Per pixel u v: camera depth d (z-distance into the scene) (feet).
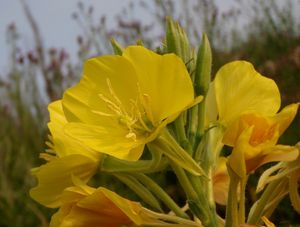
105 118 0.57
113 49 0.61
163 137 0.53
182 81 0.53
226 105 0.60
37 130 2.06
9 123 2.06
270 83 0.60
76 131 0.55
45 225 1.56
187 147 0.57
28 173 1.77
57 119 0.60
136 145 0.53
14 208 1.65
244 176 0.53
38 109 2.11
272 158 0.52
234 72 0.61
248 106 0.60
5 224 1.62
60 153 0.59
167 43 0.61
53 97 2.12
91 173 0.60
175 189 1.55
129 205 0.53
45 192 0.60
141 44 0.61
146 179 0.60
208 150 0.59
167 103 0.54
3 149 1.89
